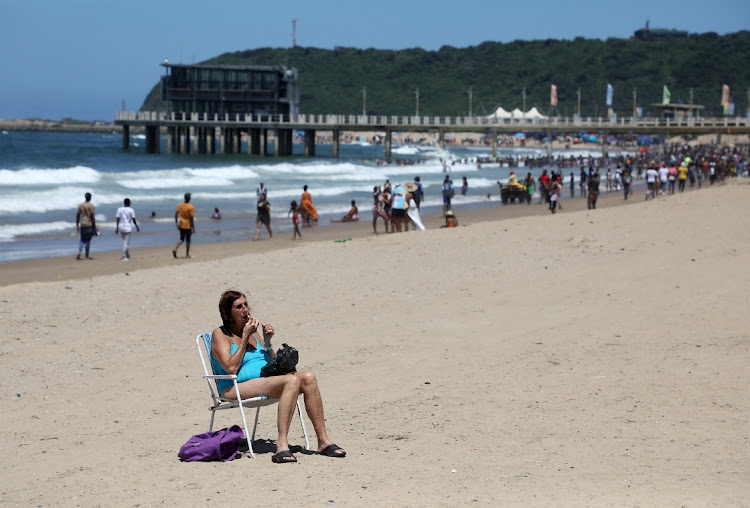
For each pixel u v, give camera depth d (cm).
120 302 1303
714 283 1278
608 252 1653
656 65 19162
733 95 17862
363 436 655
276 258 1753
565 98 18825
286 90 9338
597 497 483
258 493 507
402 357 943
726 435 627
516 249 1758
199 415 750
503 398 760
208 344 630
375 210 2625
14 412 766
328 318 1173
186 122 8981
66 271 1886
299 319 1170
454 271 1530
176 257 2127
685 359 877
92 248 2322
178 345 1038
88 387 855
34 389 848
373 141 17225
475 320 1123
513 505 473
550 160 9362
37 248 2300
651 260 1529
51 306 1269
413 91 19825
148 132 9375
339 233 2703
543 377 832
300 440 654
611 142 16512
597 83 19038
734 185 3203
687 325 1030
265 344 638
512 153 13438
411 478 536
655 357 891
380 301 1283
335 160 8819
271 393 596
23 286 1459
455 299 1277
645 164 8312
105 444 656
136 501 498
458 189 5222
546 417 694
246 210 3541
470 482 525
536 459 579
